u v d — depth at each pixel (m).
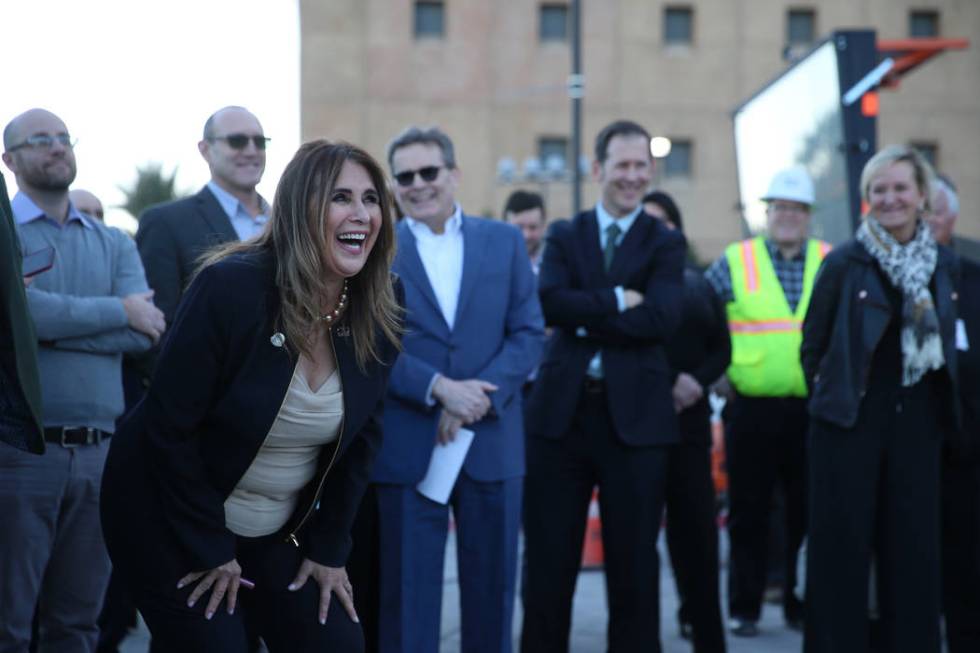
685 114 38.88
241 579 3.12
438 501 4.45
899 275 4.69
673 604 6.88
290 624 3.18
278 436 3.05
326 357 3.11
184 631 3.01
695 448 5.46
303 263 2.95
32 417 3.23
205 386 2.95
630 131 5.08
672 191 38.72
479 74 38.09
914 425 4.72
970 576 4.97
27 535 4.05
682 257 5.05
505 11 38.44
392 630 4.43
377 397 3.19
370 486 4.46
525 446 5.05
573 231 5.12
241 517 3.15
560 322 4.92
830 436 4.80
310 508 3.20
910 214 4.76
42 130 4.26
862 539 4.74
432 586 4.51
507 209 7.85
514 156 38.31
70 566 4.22
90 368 4.20
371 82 37.72
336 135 37.72
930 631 4.70
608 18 38.66
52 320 4.07
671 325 4.90
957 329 4.82
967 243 8.09
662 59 38.84
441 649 5.77
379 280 3.13
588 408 4.93
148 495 3.00
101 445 4.25
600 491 4.95
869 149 7.91
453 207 4.73
